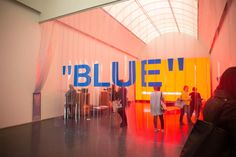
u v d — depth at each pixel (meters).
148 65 5.14
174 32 5.98
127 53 6.19
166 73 4.93
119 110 5.07
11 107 5.10
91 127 4.94
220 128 0.94
